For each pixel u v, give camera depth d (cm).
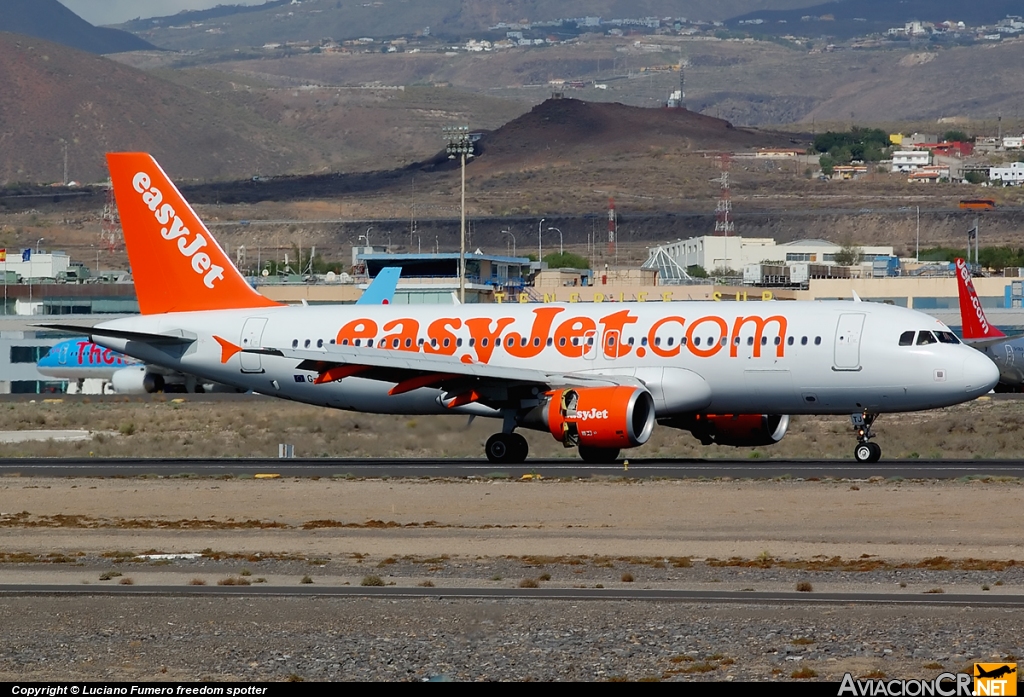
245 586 10412
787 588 9988
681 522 13362
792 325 19088
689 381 19362
